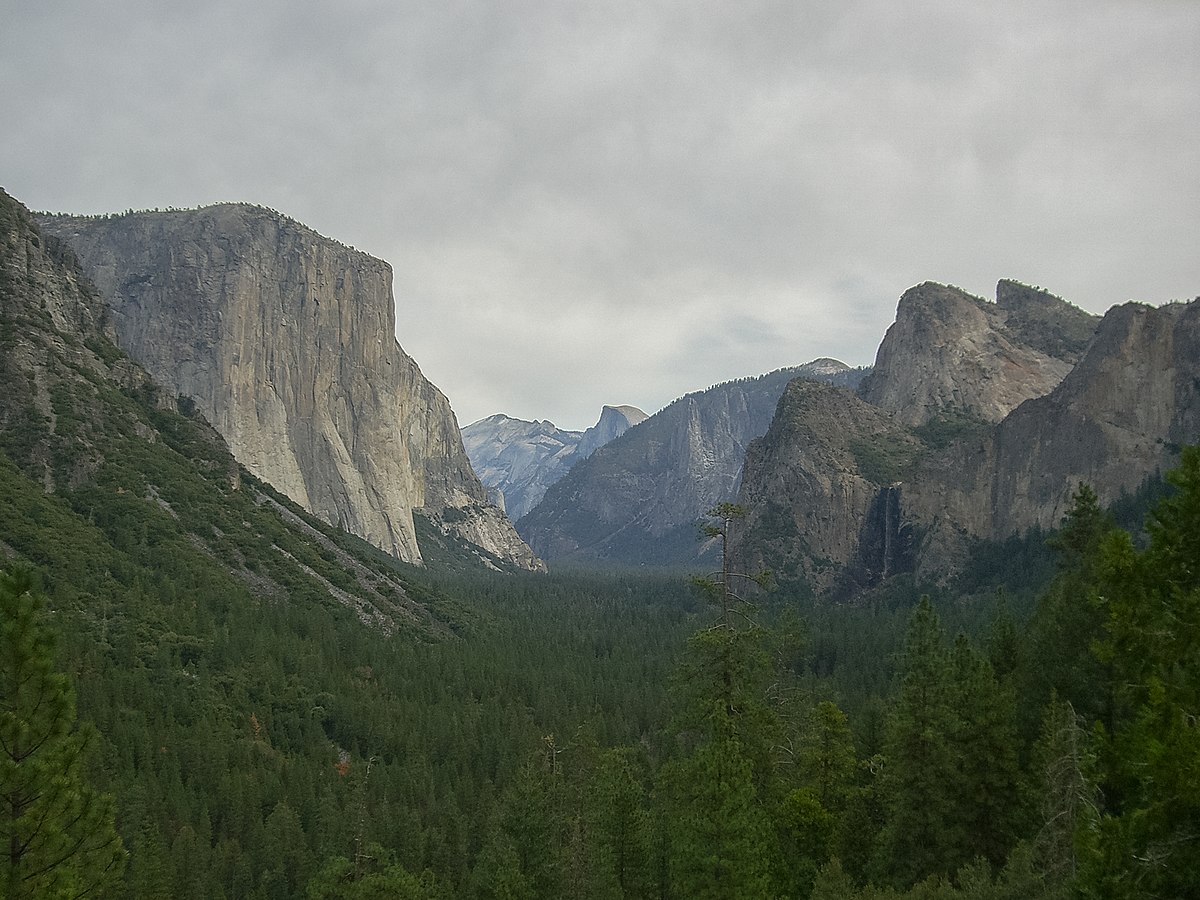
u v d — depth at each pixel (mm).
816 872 42625
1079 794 33438
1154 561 23984
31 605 22734
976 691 45844
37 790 21516
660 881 43344
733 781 36562
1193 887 20609
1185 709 21484
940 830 42625
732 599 39594
